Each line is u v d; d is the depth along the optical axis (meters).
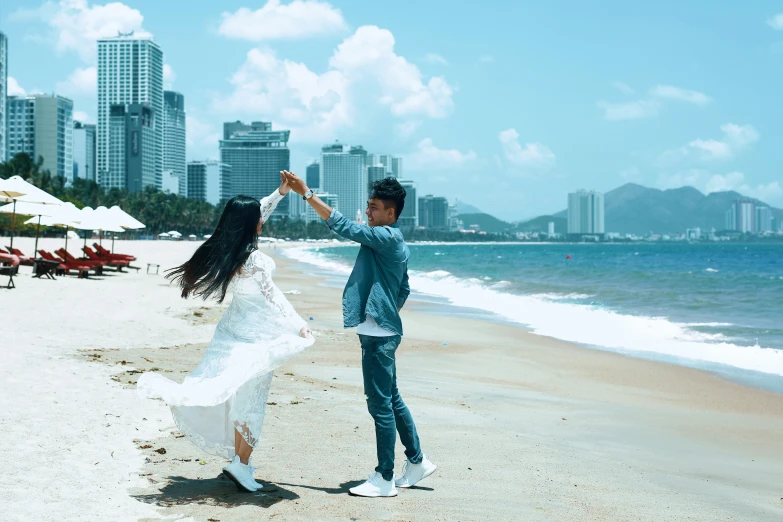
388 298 4.39
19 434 5.07
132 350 10.11
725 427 7.77
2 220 85.06
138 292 20.58
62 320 12.84
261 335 4.17
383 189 4.48
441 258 97.56
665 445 6.82
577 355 12.83
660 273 47.50
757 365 11.92
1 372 7.24
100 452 4.85
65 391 6.62
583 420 7.73
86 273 25.95
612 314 19.77
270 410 6.71
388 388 4.45
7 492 3.89
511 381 10.27
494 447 5.99
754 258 97.62
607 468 5.66
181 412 4.15
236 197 4.24
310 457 5.20
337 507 4.11
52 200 21.61
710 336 15.41
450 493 4.59
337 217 4.30
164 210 153.38
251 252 4.18
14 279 22.17
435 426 6.71
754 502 5.05
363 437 5.89
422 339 14.69
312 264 64.69
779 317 19.36
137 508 3.86
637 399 9.26
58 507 3.75
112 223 28.41
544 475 5.21
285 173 4.31
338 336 13.80
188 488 4.28
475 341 14.50
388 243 4.34
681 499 4.94
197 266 4.20
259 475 4.68
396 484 4.66
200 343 11.49
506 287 31.98
